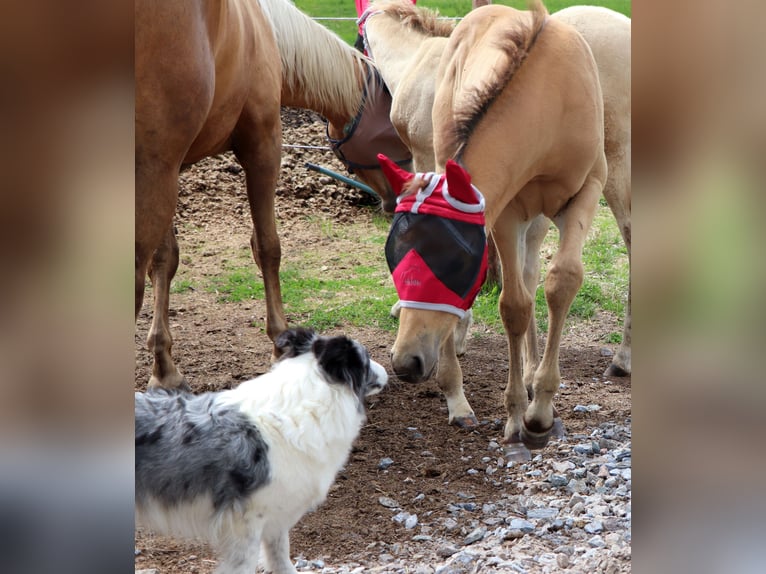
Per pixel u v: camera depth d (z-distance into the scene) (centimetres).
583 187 403
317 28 606
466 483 408
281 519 299
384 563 327
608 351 614
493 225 399
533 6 378
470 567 308
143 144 336
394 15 610
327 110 633
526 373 506
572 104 371
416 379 318
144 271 352
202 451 280
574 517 357
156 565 327
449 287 317
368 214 900
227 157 980
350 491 399
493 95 353
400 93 525
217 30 381
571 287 380
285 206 899
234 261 775
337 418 298
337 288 716
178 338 616
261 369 563
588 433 470
